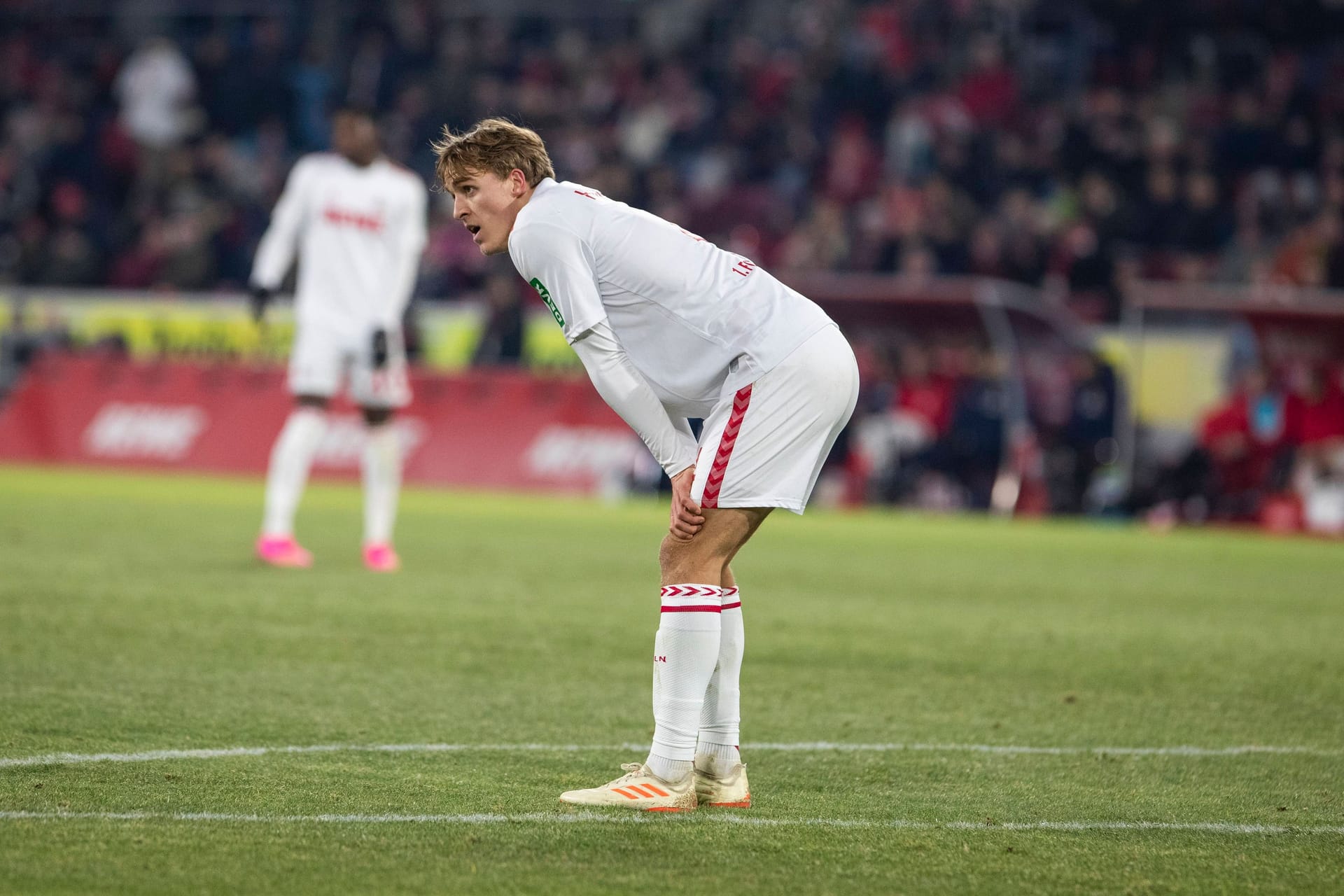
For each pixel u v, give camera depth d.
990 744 17.66
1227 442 53.84
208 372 62.97
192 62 93.19
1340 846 13.44
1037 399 56.94
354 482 59.78
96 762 15.26
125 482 55.66
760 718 18.89
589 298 14.55
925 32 82.62
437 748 16.52
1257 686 22.11
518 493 58.31
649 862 12.40
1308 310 52.69
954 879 12.14
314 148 85.25
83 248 79.00
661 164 79.38
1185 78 78.50
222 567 31.95
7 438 64.69
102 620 24.41
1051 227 68.38
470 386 60.22
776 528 48.16
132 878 11.59
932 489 57.66
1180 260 66.50
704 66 84.75
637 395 14.61
